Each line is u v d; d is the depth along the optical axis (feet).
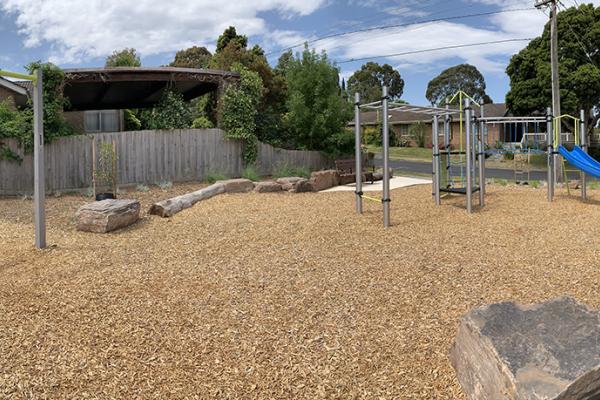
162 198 37.06
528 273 16.94
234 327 12.59
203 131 48.85
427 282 16.06
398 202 34.12
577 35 84.58
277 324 12.78
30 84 51.62
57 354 10.95
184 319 13.11
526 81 86.89
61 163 41.96
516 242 21.57
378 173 55.42
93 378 9.97
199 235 23.65
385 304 14.14
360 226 25.31
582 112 36.88
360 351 11.20
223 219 27.66
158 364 10.62
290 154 55.98
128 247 21.31
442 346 11.37
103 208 24.73
